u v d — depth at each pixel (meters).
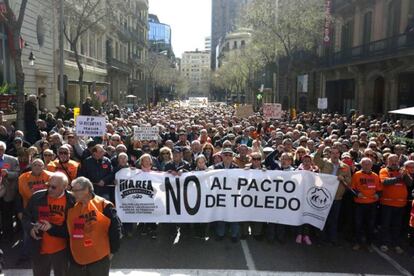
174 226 8.88
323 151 9.02
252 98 73.06
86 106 19.08
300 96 48.66
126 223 8.62
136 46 72.25
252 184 8.49
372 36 31.17
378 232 8.91
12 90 19.39
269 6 29.56
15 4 21.75
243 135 13.50
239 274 6.97
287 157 8.80
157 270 7.06
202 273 6.98
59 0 21.38
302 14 29.56
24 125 14.06
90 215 5.01
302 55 42.34
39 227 5.13
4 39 21.39
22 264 7.18
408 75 26.59
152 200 8.47
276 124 18.67
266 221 8.50
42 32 26.55
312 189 8.44
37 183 7.07
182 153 9.41
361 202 8.27
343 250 8.25
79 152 10.17
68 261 5.30
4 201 8.11
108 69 48.53
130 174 8.45
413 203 7.97
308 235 8.87
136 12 71.94
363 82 32.09
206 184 8.51
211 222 9.12
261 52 38.00
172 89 117.25
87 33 39.06
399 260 7.79
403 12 26.61
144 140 11.74
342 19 36.84
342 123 19.00
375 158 9.30
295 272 7.09
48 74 27.61
